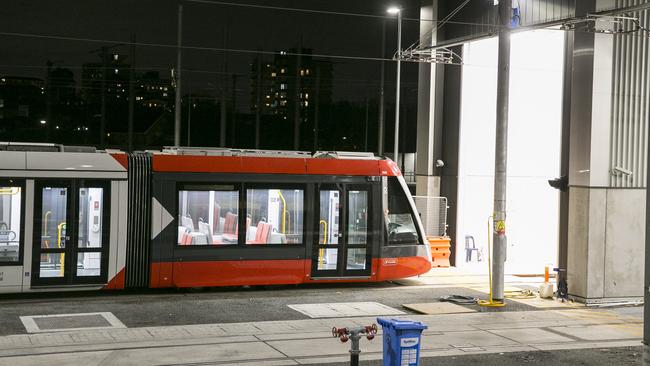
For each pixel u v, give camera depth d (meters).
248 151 19.53
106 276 17.41
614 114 18.05
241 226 18.55
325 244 19.30
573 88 18.36
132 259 17.62
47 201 16.97
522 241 26.81
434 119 25.02
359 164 19.72
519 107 26.09
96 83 76.69
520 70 25.70
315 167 19.27
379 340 13.38
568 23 17.19
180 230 18.06
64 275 17.06
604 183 18.05
